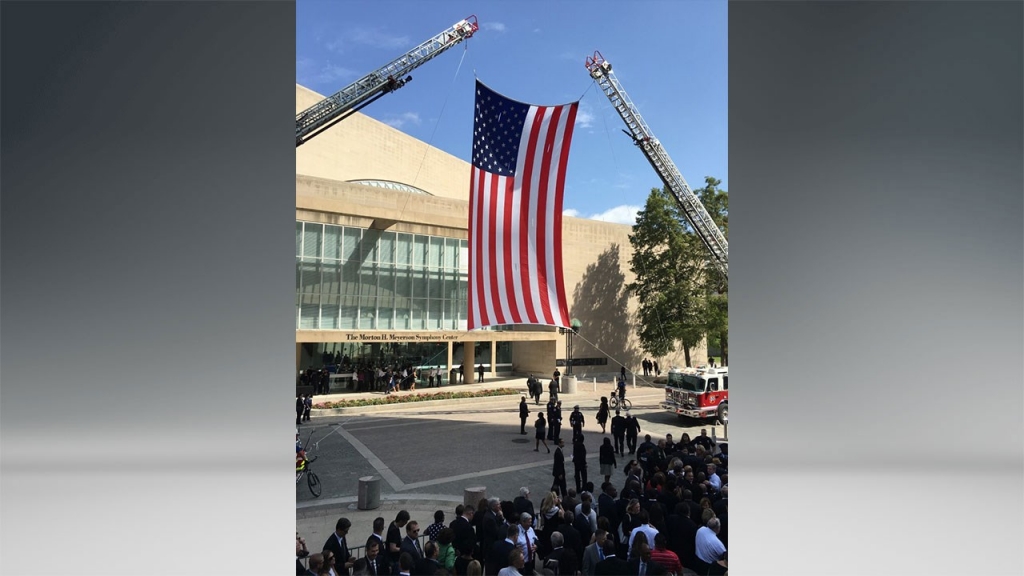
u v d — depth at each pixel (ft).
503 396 92.07
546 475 44.60
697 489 27.76
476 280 43.73
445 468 46.75
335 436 60.39
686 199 86.38
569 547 23.21
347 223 94.94
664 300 124.57
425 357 122.93
